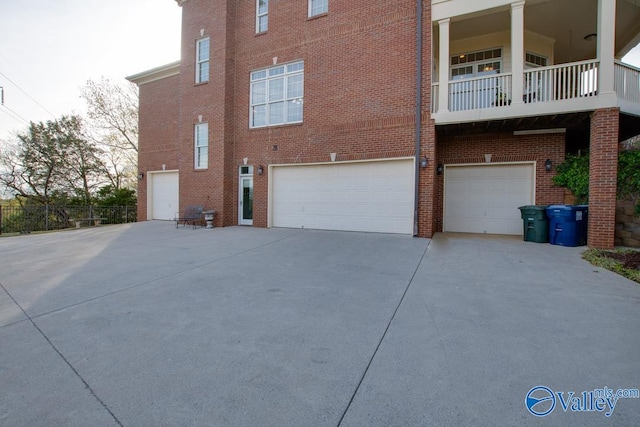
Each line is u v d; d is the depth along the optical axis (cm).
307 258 677
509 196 1022
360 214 1052
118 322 352
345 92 1059
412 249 760
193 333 323
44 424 194
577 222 796
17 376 246
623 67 791
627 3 836
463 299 420
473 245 812
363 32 1031
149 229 1238
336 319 357
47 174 2173
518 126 944
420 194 938
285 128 1171
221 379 242
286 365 262
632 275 521
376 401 216
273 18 1204
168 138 1588
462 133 1030
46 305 405
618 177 809
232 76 1292
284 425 193
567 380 238
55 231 1357
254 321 353
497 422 195
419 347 291
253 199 1247
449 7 895
